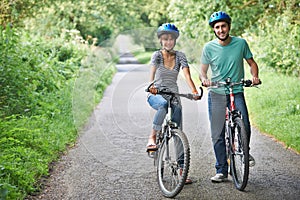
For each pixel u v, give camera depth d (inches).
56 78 443.5
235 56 225.0
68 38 687.1
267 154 272.1
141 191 215.5
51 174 240.5
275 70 575.5
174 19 645.3
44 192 214.1
